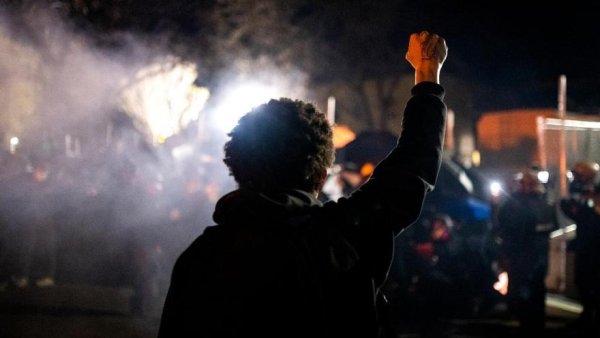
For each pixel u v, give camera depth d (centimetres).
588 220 999
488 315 1186
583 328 1027
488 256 1193
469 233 1196
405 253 1144
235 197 232
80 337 902
